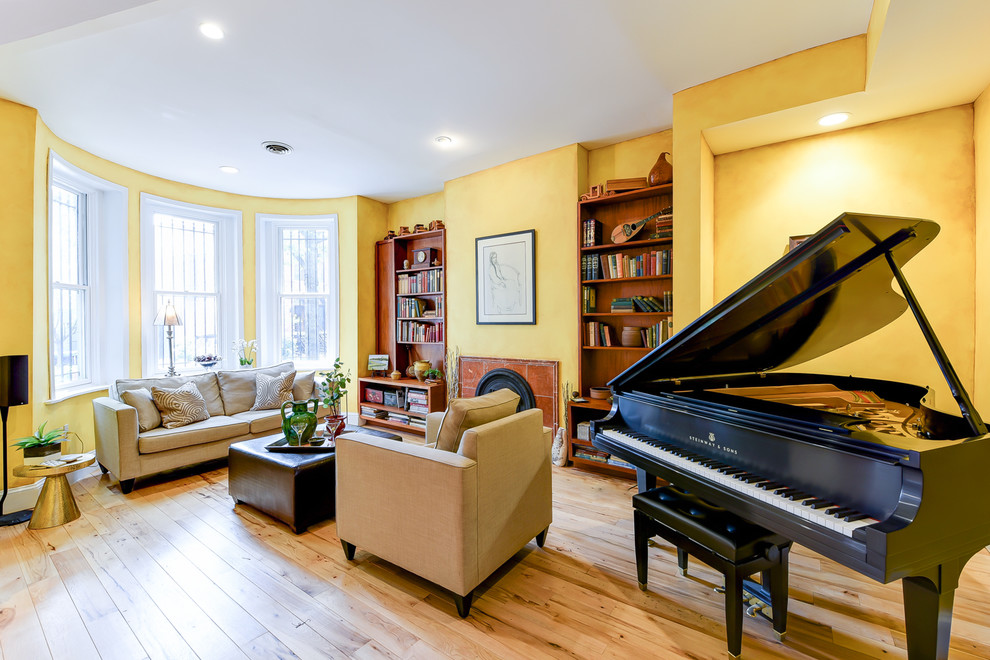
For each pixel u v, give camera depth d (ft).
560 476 11.41
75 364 12.55
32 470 8.32
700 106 9.07
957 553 3.81
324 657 5.20
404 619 5.88
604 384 12.42
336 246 17.46
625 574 6.95
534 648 5.34
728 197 10.19
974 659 5.13
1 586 6.62
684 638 5.50
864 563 3.59
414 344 17.40
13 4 4.60
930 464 3.64
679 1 6.67
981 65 6.83
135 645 5.41
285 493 8.40
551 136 11.62
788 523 4.25
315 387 14.90
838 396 6.83
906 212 8.46
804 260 4.20
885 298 6.02
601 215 12.28
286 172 14.28
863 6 6.73
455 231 14.97
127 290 13.60
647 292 11.58
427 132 11.29
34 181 9.84
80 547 7.79
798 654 5.20
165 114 10.16
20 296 9.62
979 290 7.73
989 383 7.35
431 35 7.43
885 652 5.23
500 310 13.74
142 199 14.16
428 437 10.07
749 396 6.66
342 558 7.48
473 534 5.97
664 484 10.82
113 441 10.43
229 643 5.43
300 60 8.11
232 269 16.84
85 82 8.75
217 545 7.89
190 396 12.35
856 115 8.41
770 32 7.43
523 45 7.75
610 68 8.48
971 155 7.95
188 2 5.71
